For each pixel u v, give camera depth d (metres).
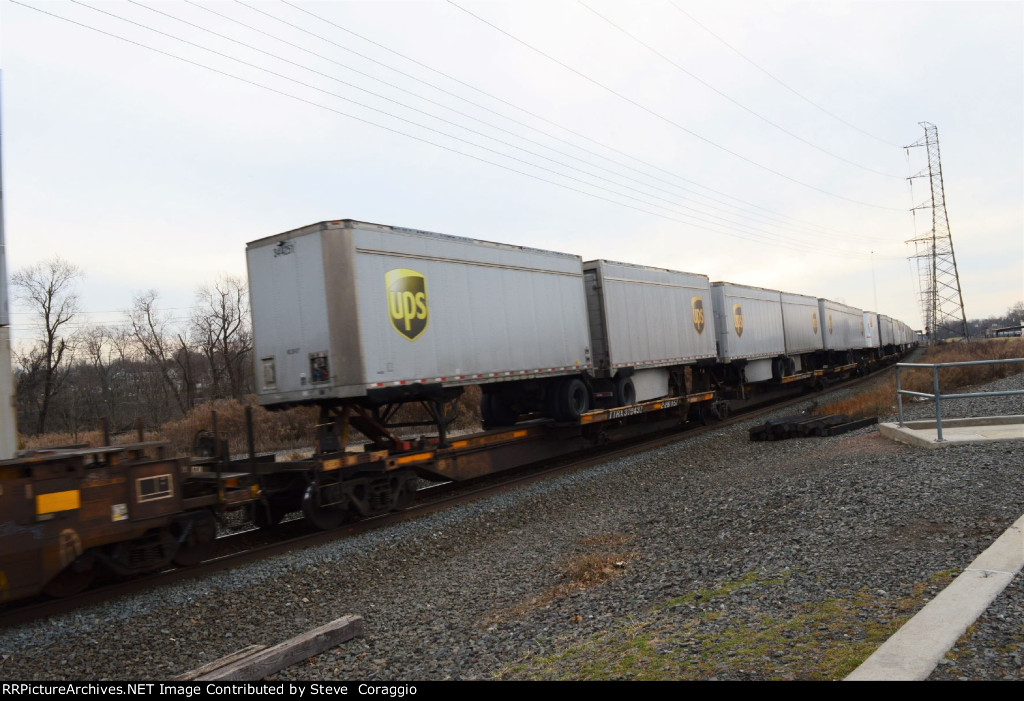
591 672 4.23
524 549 9.18
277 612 7.27
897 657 3.35
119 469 7.60
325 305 10.60
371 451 11.79
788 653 3.76
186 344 58.12
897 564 5.07
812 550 5.91
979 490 6.87
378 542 9.59
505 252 14.12
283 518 12.85
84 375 52.28
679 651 4.20
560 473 14.68
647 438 20.83
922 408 17.69
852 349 43.16
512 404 16.86
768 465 12.38
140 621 6.82
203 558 9.03
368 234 10.98
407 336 11.44
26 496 6.72
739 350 25.66
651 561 7.15
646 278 19.66
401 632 6.38
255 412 29.98
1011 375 26.75
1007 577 4.35
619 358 17.78
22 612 7.09
